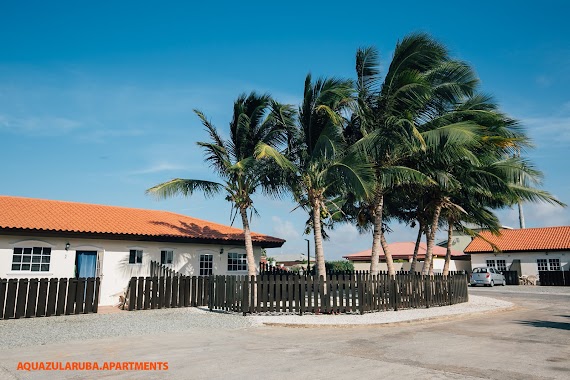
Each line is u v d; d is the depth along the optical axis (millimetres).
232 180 18484
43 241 17281
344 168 15602
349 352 8695
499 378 6688
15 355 8484
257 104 18203
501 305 18406
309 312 14828
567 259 36438
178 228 21562
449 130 15453
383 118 16781
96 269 18562
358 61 17422
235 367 7410
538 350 8961
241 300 14945
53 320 13445
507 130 19391
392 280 16062
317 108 15047
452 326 12773
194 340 10180
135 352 8734
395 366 7453
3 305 13633
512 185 20781
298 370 7176
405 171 16438
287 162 16000
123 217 21062
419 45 15953
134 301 16125
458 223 24875
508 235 41594
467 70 16766
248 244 18234
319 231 17188
